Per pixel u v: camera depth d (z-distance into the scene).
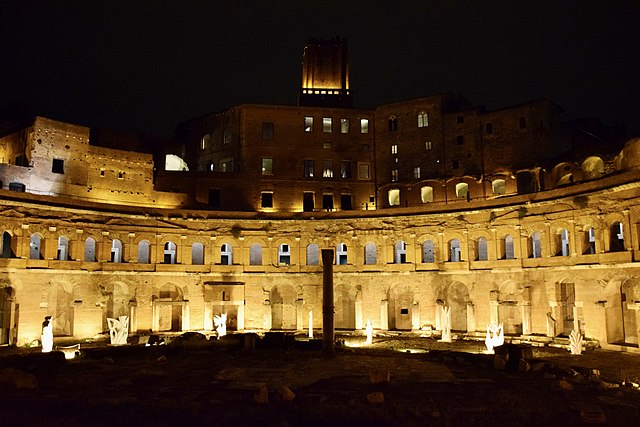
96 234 70.62
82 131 79.19
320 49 106.94
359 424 26.22
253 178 91.19
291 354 51.34
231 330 77.06
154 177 87.81
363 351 54.72
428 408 29.20
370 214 78.81
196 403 30.42
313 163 94.81
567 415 27.98
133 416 27.25
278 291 81.38
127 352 50.00
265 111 94.50
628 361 48.12
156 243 75.06
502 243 70.56
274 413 28.17
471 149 89.94
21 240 63.50
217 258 78.06
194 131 100.88
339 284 79.19
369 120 97.81
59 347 58.69
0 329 61.56
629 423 26.53
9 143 80.00
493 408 29.42
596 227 59.84
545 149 85.00
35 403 30.08
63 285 68.75
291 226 80.00
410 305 78.69
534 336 64.06
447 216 74.81
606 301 57.59
